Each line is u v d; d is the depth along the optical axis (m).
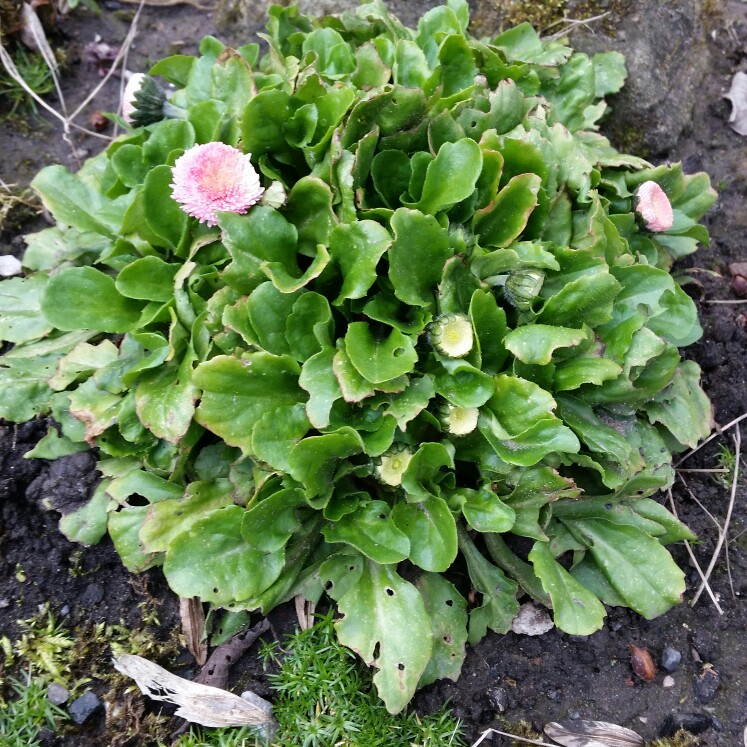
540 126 0.31
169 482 0.28
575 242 0.30
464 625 0.28
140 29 0.46
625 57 0.40
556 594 0.26
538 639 0.30
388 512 0.27
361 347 0.26
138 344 0.29
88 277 0.29
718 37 0.45
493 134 0.29
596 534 0.30
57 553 0.29
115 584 0.29
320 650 0.28
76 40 0.45
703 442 0.35
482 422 0.27
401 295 0.27
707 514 0.34
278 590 0.27
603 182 0.33
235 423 0.26
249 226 0.27
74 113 0.42
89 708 0.27
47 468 0.30
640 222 0.33
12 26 0.42
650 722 0.29
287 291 0.26
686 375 0.33
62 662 0.28
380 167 0.30
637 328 0.28
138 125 0.34
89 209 0.33
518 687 0.29
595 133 0.38
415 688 0.26
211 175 0.27
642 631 0.31
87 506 0.29
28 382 0.30
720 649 0.31
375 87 0.32
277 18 0.35
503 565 0.29
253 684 0.29
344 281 0.27
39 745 0.27
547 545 0.28
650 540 0.29
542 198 0.29
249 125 0.29
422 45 0.35
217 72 0.31
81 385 0.28
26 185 0.39
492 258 0.28
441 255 0.28
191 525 0.27
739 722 0.29
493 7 0.41
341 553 0.28
